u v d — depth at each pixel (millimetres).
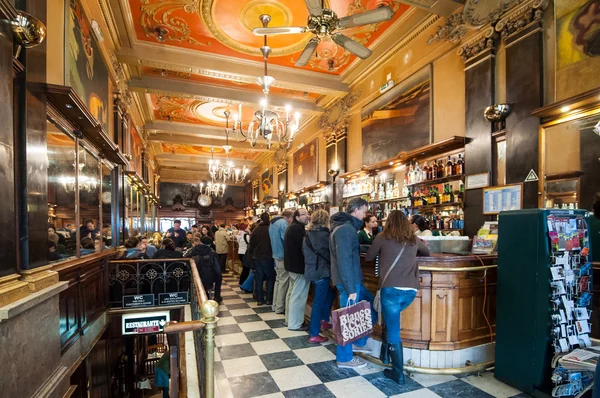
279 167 14758
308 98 9773
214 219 21766
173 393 2002
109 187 5480
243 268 7043
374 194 7324
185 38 6559
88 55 4441
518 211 2750
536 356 2506
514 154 4207
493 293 3285
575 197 3480
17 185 2273
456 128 5258
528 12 4129
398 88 6668
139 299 4926
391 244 2770
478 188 4695
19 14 2113
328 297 3895
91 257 4023
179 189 21391
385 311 2760
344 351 3023
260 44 6777
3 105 2023
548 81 3941
